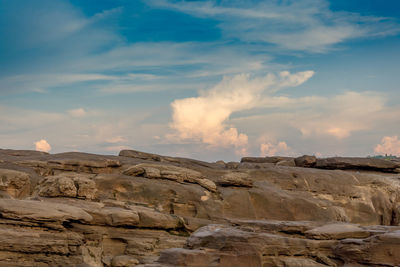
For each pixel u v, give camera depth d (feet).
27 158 107.76
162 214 85.05
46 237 64.49
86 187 84.17
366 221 116.78
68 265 64.80
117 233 78.13
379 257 56.80
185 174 103.40
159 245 79.25
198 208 97.55
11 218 63.10
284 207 105.29
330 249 61.11
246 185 108.06
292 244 58.29
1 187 85.56
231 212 100.58
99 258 72.79
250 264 54.19
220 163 153.58
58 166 104.88
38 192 85.30
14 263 59.67
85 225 74.49
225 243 55.47
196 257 52.80
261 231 68.54
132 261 72.33
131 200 94.48
